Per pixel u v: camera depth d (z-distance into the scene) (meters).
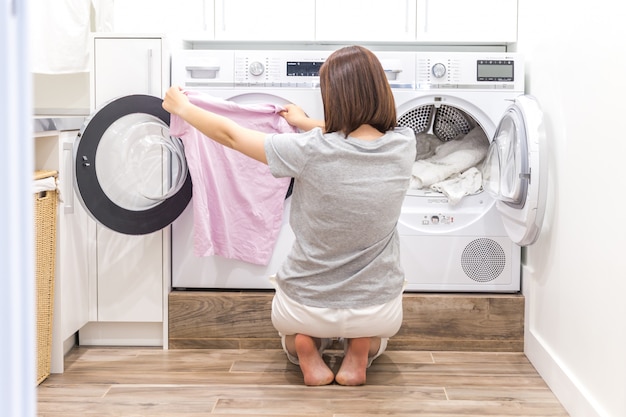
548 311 2.26
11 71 0.46
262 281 2.59
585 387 1.89
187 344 2.58
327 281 2.10
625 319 1.61
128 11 2.73
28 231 0.48
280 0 2.72
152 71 2.52
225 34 2.74
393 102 2.07
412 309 2.55
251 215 2.53
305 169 2.00
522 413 2.00
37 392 2.13
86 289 2.54
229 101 2.50
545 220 2.31
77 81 2.70
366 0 2.72
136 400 2.08
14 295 0.47
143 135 2.41
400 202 2.08
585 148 1.92
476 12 2.71
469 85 2.58
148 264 2.55
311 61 2.57
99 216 2.36
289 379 2.26
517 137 2.16
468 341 2.56
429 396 2.12
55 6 2.49
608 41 1.75
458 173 2.68
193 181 2.38
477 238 2.58
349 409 2.01
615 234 1.68
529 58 2.56
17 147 0.47
